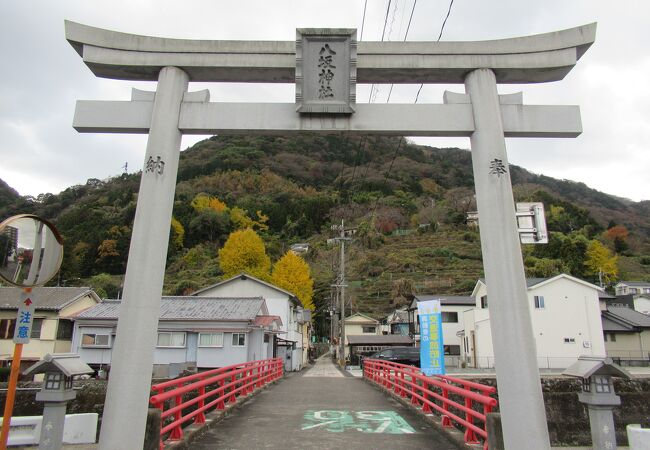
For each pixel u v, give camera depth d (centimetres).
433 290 6081
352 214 7906
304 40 643
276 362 2178
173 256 6556
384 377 1678
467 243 7538
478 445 702
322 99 638
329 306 6122
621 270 6241
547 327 3139
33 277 462
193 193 9162
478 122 634
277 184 9844
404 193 9056
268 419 1016
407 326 5172
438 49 655
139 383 545
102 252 6006
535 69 656
